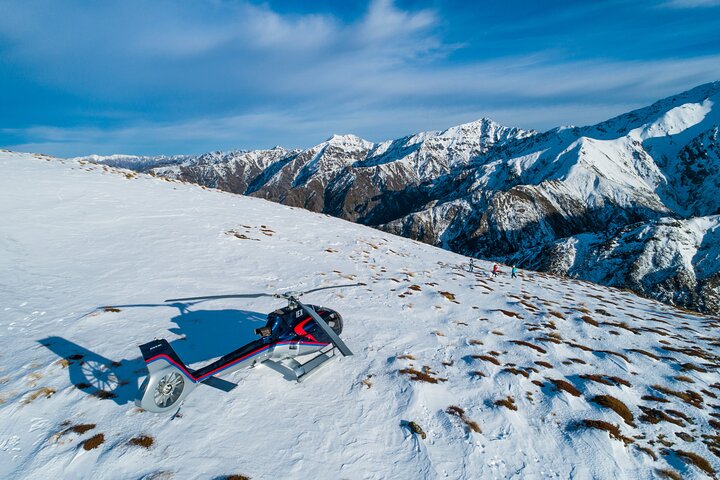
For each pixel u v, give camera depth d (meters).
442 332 16.41
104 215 26.52
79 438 8.29
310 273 22.55
